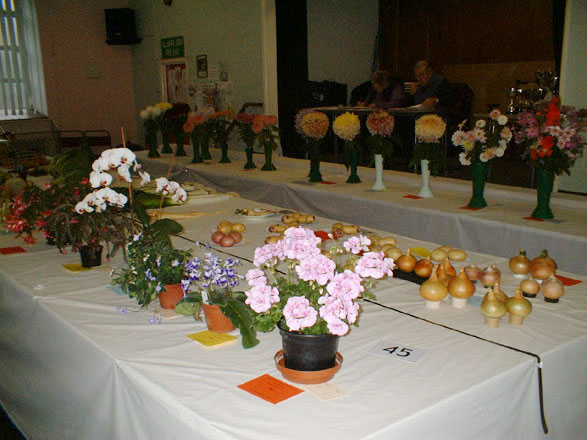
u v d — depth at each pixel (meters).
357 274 1.30
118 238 2.09
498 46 8.23
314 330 1.25
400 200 3.42
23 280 2.04
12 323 2.06
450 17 8.69
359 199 3.54
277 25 7.08
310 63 8.77
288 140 7.52
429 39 8.99
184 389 1.27
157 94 8.59
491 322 1.57
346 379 1.30
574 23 4.48
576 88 4.60
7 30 7.98
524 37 7.92
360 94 8.30
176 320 1.66
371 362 1.38
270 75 6.65
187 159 5.57
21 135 8.03
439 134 3.38
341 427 1.12
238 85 7.06
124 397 1.40
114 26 8.54
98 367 1.50
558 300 1.76
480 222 2.93
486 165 3.14
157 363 1.40
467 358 1.39
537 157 2.83
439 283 1.69
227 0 6.90
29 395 1.99
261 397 1.23
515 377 1.35
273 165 4.79
